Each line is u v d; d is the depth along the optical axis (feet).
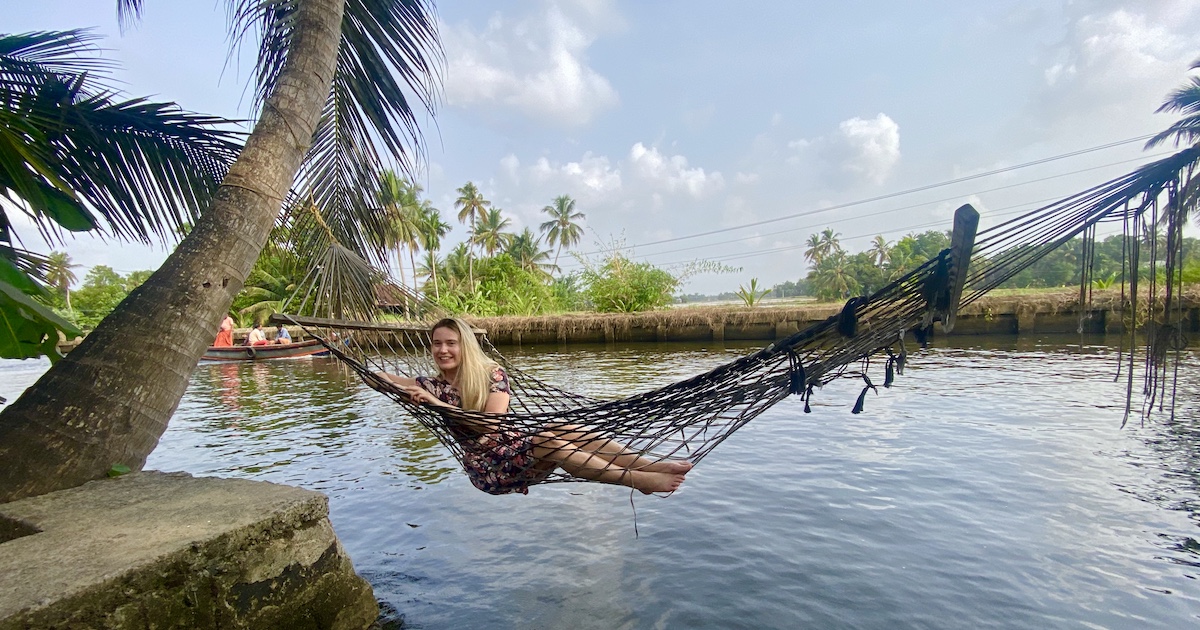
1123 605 11.38
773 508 16.26
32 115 11.68
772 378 9.55
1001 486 17.61
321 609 10.16
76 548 8.26
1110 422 24.98
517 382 13.55
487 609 11.61
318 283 13.32
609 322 81.76
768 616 11.09
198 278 12.10
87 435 10.95
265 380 50.24
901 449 21.66
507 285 110.22
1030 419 25.89
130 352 11.46
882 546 13.87
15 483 10.25
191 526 8.98
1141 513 15.47
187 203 14.65
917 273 8.30
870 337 8.95
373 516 16.76
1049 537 14.21
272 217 13.21
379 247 17.57
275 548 9.48
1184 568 12.67
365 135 16.62
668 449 22.41
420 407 10.53
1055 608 11.31
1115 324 65.36
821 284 213.66
